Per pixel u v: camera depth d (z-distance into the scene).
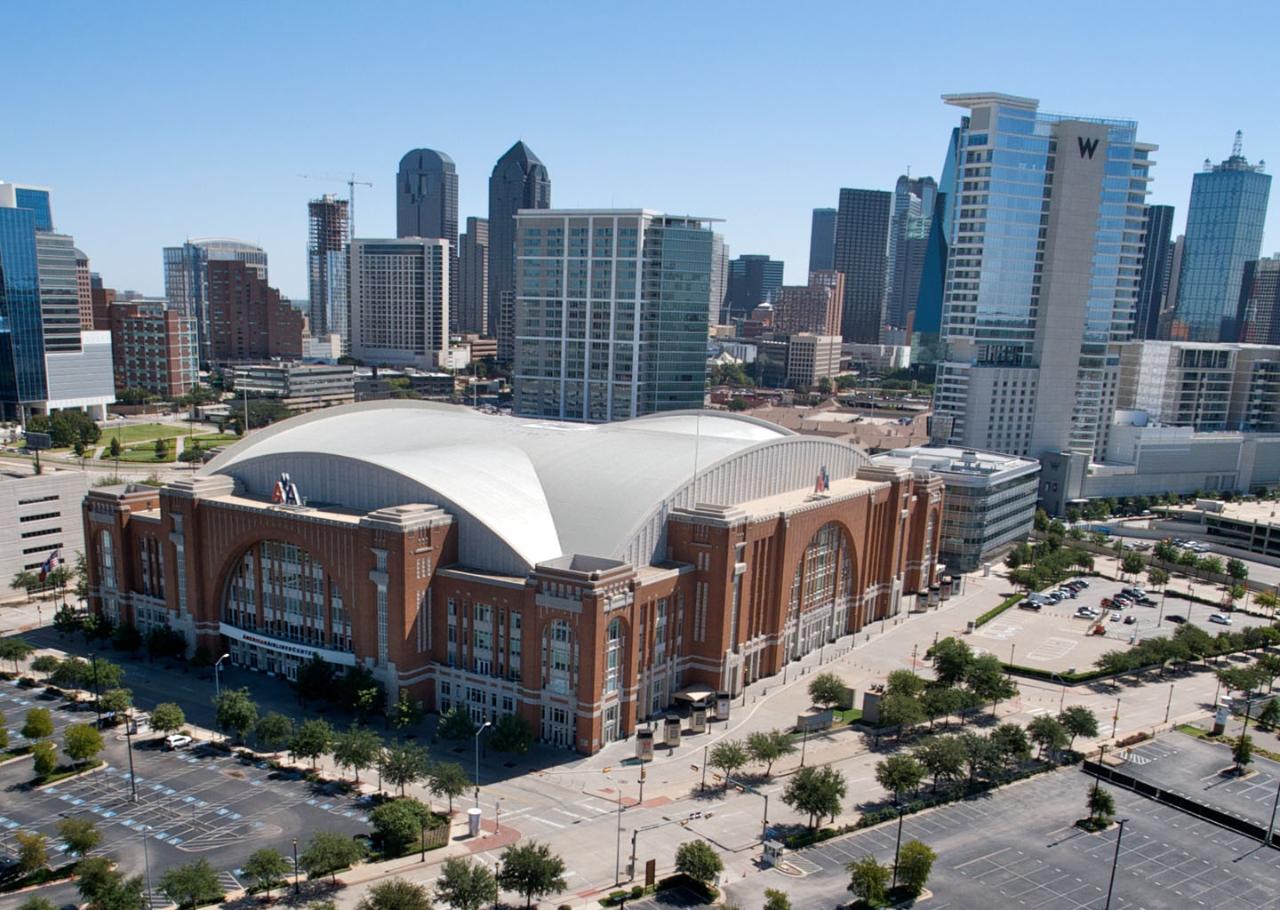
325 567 152.00
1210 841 122.56
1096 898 108.50
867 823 121.38
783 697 162.88
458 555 151.50
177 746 136.75
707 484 166.00
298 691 149.38
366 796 125.06
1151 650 179.38
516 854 100.62
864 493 194.25
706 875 104.44
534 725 141.25
